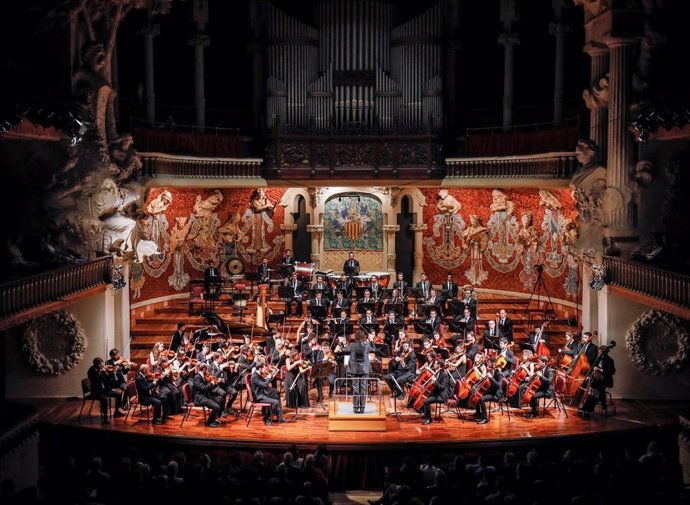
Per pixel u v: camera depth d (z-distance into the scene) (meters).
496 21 33.75
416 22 30.52
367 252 35.16
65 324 26.27
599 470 17.53
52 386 26.39
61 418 23.73
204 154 30.34
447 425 22.97
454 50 31.80
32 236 24.55
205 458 18.64
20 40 23.53
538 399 23.95
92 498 16.38
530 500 16.53
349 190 34.75
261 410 24.12
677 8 25.27
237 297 28.70
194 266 33.75
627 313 26.33
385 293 29.47
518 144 29.97
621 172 25.89
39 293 21.38
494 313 31.38
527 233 32.69
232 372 23.61
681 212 25.78
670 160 25.77
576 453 22.23
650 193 25.92
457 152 32.06
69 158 24.86
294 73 30.64
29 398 26.27
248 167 30.69
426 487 17.31
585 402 23.61
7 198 24.75
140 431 22.41
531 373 23.66
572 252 27.31
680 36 25.34
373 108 30.78
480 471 17.89
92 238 25.31
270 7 30.44
